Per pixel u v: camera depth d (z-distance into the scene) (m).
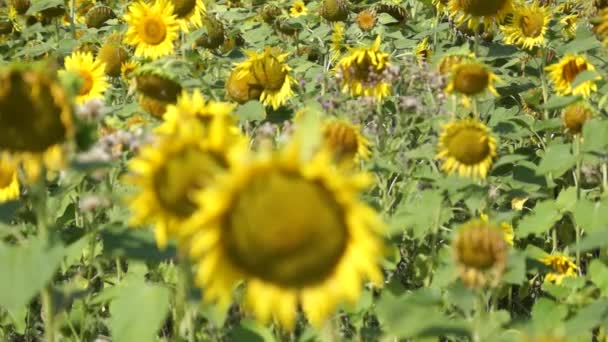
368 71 4.21
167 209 2.91
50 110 2.97
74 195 4.03
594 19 4.23
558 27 5.23
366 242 2.58
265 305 2.62
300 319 3.58
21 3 6.02
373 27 5.61
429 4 5.98
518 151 4.43
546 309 3.60
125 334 3.11
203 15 5.21
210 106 3.30
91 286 3.90
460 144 3.78
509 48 4.99
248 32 5.80
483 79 4.03
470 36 5.38
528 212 4.38
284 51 5.61
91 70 4.35
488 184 3.96
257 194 2.56
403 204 4.01
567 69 4.37
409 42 5.24
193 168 2.89
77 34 6.10
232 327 3.53
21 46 6.11
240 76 4.36
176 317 3.43
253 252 2.58
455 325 2.81
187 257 3.05
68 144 2.99
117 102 4.82
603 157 3.92
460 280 3.42
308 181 2.61
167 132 3.25
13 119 2.96
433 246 3.78
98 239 3.90
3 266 2.90
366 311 3.49
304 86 4.55
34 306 3.94
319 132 2.67
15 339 3.91
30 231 3.75
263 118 4.14
